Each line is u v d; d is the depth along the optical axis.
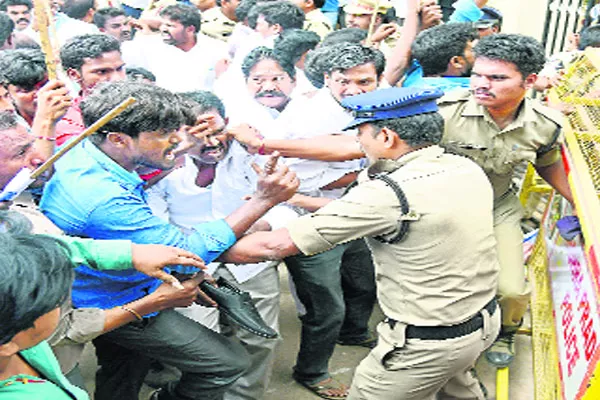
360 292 4.27
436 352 2.76
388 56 5.49
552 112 3.55
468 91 3.60
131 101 2.28
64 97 3.02
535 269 4.28
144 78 4.09
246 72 4.00
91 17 6.32
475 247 2.72
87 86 3.74
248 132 3.34
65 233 2.69
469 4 6.65
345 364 4.27
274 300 3.50
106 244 2.50
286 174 2.86
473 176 2.78
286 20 5.45
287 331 4.58
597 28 5.50
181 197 3.39
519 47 3.29
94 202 2.62
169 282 2.56
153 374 3.97
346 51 3.57
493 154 3.54
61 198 2.67
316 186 3.62
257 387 3.57
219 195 3.41
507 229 3.73
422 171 2.71
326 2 7.80
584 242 2.96
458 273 2.71
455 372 2.86
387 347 2.82
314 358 3.92
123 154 2.66
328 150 3.38
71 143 2.33
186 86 5.42
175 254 2.56
